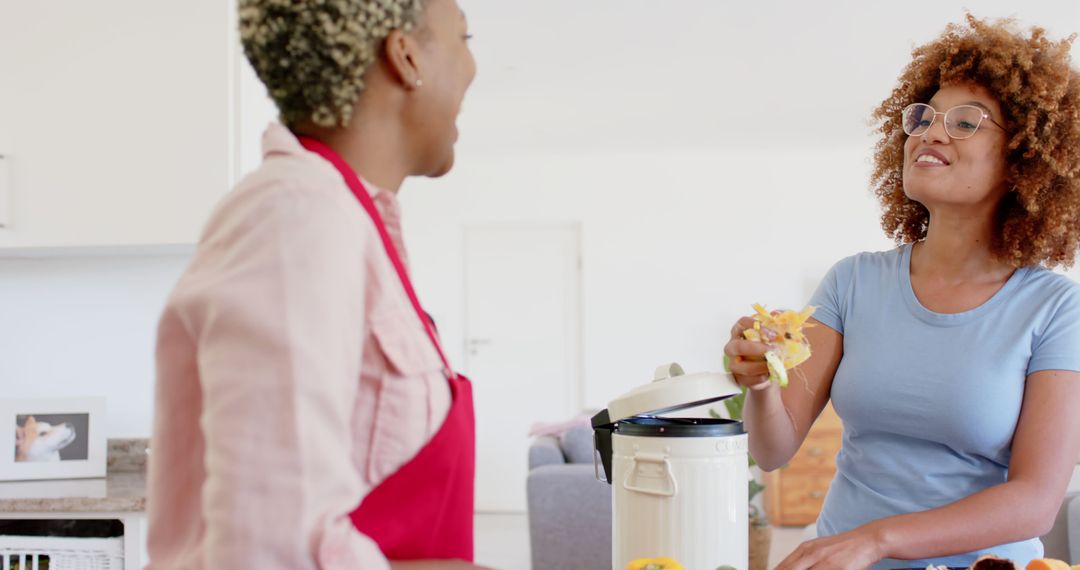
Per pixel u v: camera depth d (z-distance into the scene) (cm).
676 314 697
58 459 230
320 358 67
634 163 704
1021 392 133
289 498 64
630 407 114
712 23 435
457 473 86
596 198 706
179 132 219
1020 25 439
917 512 124
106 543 195
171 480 75
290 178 72
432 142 89
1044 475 125
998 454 135
